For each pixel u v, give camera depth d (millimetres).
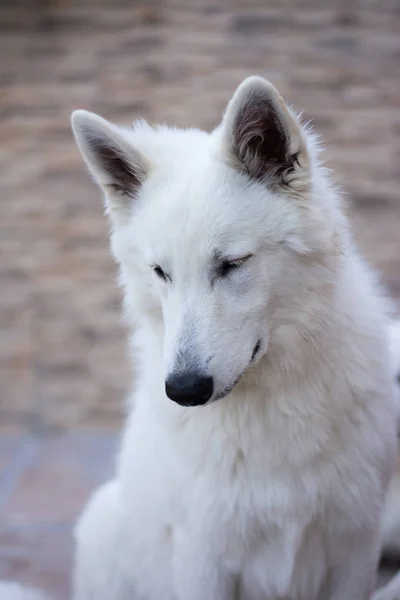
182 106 7785
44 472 5352
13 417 6281
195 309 2588
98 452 5641
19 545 4496
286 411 2807
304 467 2854
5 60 8094
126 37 8086
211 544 2965
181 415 2895
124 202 2945
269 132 2682
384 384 2973
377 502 3002
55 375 6652
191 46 7996
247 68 7879
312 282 2697
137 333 3184
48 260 7277
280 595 3090
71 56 8047
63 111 7840
